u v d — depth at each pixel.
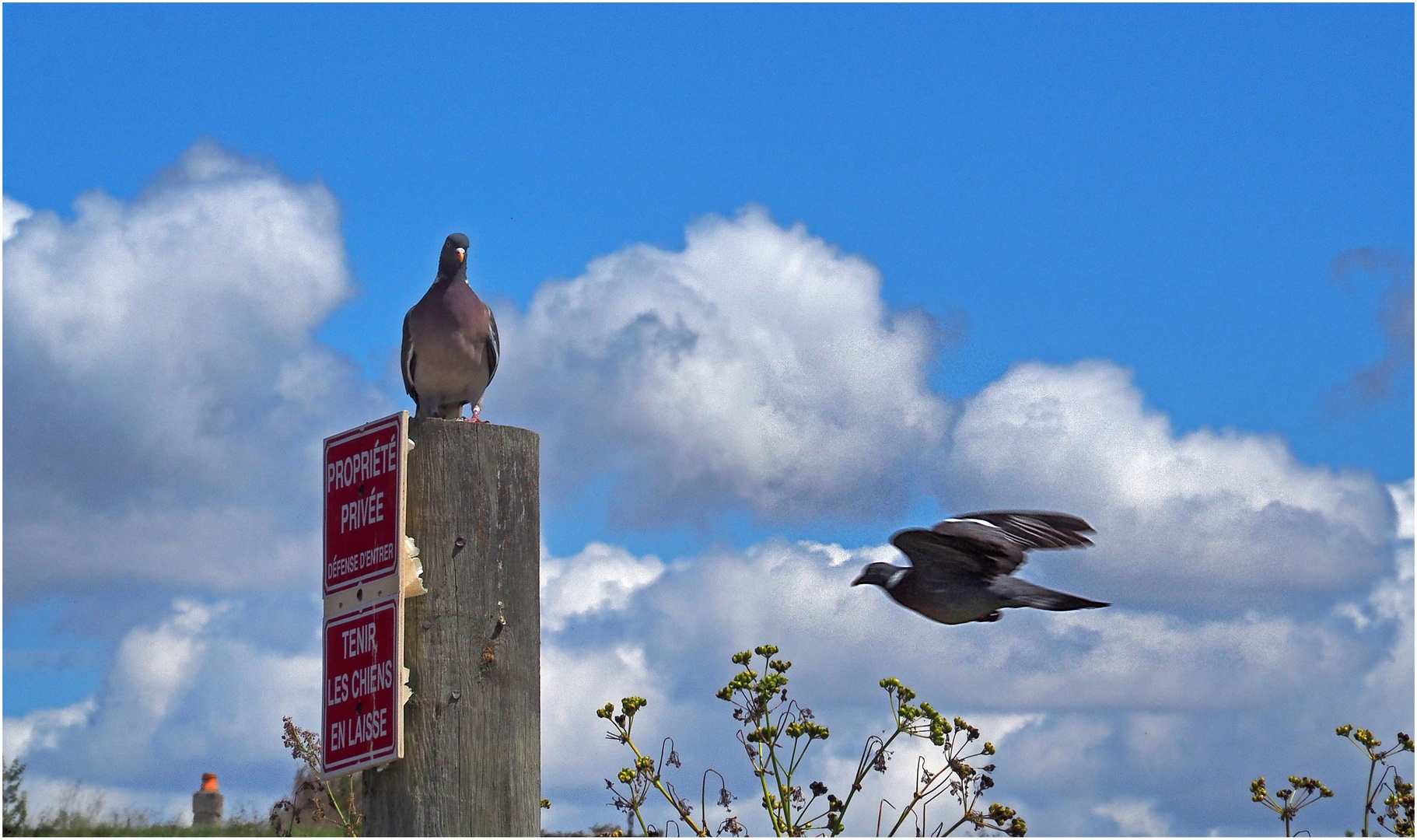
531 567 7.57
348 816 9.79
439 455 7.46
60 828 10.13
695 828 10.22
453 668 7.28
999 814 9.90
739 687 10.32
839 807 10.12
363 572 7.43
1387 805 10.95
